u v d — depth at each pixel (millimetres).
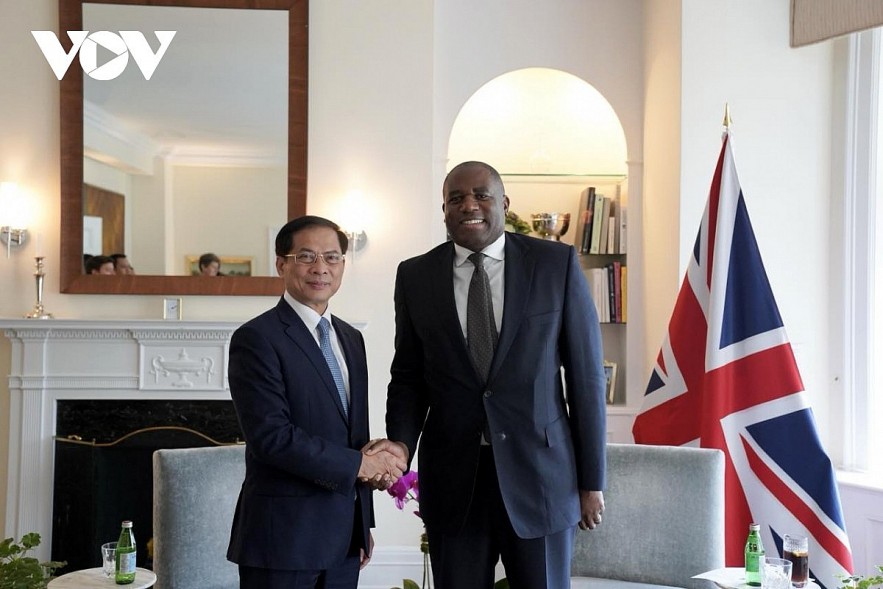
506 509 2303
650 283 4785
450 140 5246
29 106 4613
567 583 2391
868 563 3906
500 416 2332
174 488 3127
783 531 3514
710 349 3643
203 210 4652
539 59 4918
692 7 4293
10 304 4602
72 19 4594
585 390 2420
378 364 4699
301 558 2299
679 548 3209
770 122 4301
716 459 3238
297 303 2457
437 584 2428
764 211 4285
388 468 2402
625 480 3309
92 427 4566
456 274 2455
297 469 2283
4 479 4566
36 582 2857
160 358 4543
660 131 4617
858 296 4199
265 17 4676
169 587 3090
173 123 4641
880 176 4191
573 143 5273
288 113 4672
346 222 4695
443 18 4910
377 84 4734
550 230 4977
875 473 4156
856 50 4207
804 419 3561
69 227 4582
